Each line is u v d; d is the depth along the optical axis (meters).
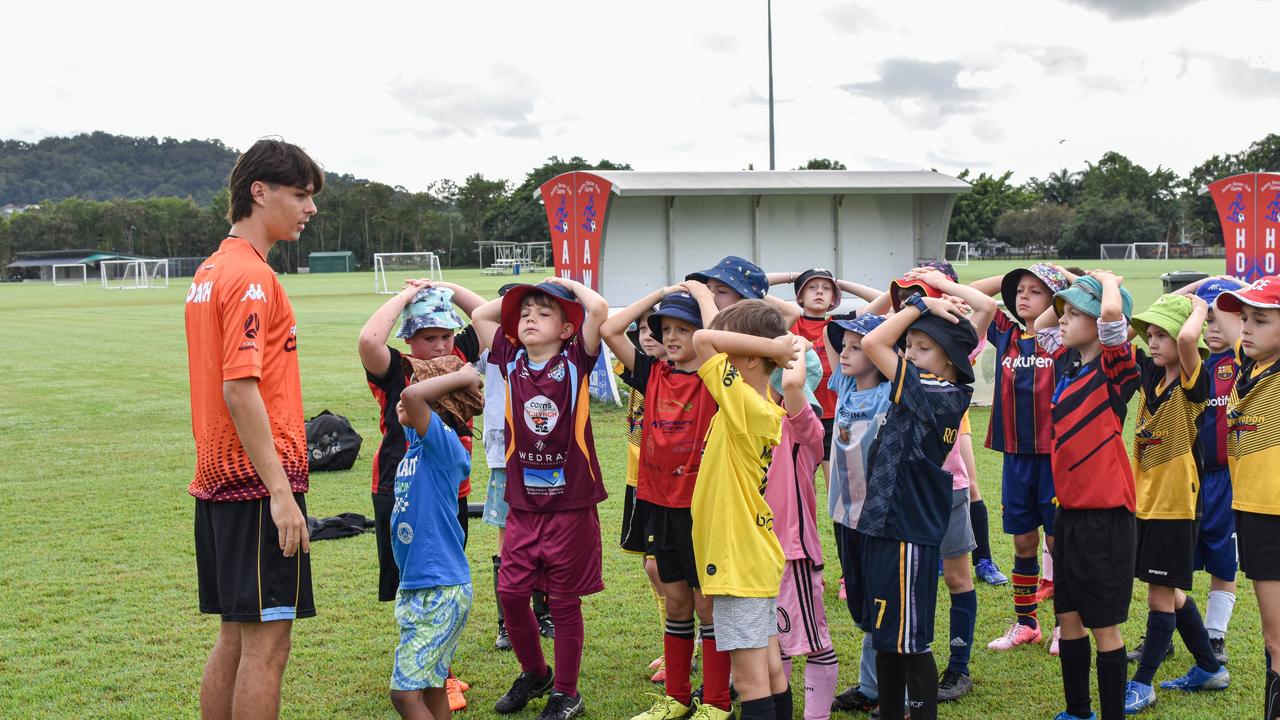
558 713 4.38
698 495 3.84
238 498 3.61
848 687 4.77
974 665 5.00
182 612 5.89
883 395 4.12
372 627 5.62
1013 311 5.39
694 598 4.35
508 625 4.51
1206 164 105.62
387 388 4.51
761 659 3.79
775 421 3.80
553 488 4.41
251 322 3.54
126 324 30.75
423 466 3.98
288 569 3.65
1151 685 4.50
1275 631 3.99
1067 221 94.62
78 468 10.30
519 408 4.45
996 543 7.16
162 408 14.36
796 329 6.84
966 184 14.74
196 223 127.94
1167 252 85.19
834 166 96.19
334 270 103.44
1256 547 4.03
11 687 4.78
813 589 4.25
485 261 110.88
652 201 14.03
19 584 6.42
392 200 123.56
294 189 3.81
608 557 6.97
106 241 127.38
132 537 7.60
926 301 4.02
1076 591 4.13
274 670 3.67
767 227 14.53
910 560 3.86
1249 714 4.36
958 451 4.69
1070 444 4.15
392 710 4.54
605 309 4.52
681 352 4.17
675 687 4.34
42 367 19.33
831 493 4.35
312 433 10.02
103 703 4.60
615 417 12.76
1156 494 4.47
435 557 3.95
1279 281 4.09
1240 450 4.12
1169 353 4.44
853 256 14.98
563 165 115.75
